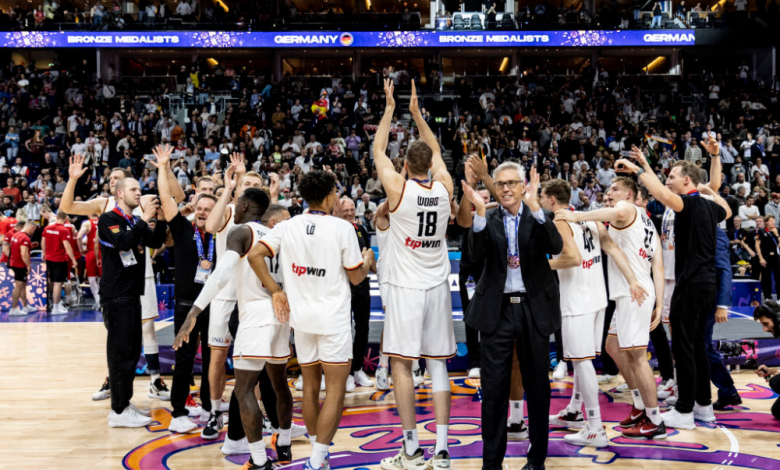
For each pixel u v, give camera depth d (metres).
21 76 21.78
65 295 11.69
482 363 3.49
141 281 4.66
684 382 4.45
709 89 21.08
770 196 14.05
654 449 4.02
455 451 4.02
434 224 3.61
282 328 3.64
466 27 22.19
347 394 5.54
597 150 17.05
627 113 19.72
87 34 21.89
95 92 21.38
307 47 23.14
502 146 17.12
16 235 10.62
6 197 13.83
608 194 4.55
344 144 16.80
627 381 4.49
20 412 5.00
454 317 8.09
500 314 3.49
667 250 5.44
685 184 4.51
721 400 4.96
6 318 10.25
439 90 21.30
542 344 3.43
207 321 4.54
